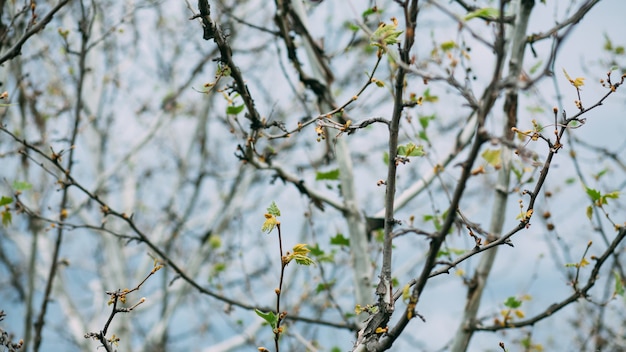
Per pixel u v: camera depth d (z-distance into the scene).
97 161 7.06
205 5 2.62
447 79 2.00
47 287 4.26
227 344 7.11
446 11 1.88
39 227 5.32
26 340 5.17
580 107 2.28
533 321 3.33
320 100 3.99
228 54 2.85
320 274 4.29
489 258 3.47
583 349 4.72
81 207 6.66
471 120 3.87
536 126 2.29
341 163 4.05
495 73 1.90
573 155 3.82
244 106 3.22
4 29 3.30
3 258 6.67
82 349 6.98
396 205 3.93
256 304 4.39
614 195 3.09
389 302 2.24
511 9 3.37
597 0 2.30
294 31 3.99
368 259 3.96
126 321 7.02
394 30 2.31
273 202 2.01
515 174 3.57
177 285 7.40
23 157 4.88
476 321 3.48
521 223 2.25
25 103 4.72
